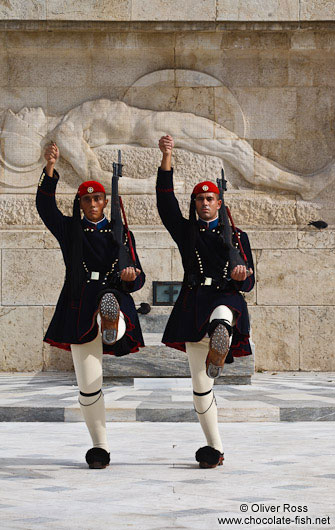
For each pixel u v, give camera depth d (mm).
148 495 5480
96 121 16094
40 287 15875
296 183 16047
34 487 5781
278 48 16031
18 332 15734
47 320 15750
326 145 16234
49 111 16188
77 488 5738
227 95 16156
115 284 6605
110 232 6727
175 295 15773
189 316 6617
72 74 16219
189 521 4719
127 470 6484
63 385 12969
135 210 16062
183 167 16141
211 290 6629
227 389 12133
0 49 16031
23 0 15742
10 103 16188
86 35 15977
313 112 16250
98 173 16031
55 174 6879
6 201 16031
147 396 10906
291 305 15883
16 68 16188
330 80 16250
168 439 8320
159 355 12906
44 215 6801
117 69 16234
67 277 6742
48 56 16188
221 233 6723
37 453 7418
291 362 15812
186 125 16125
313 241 15977
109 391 11625
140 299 15875
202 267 6703
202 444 7957
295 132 16188
